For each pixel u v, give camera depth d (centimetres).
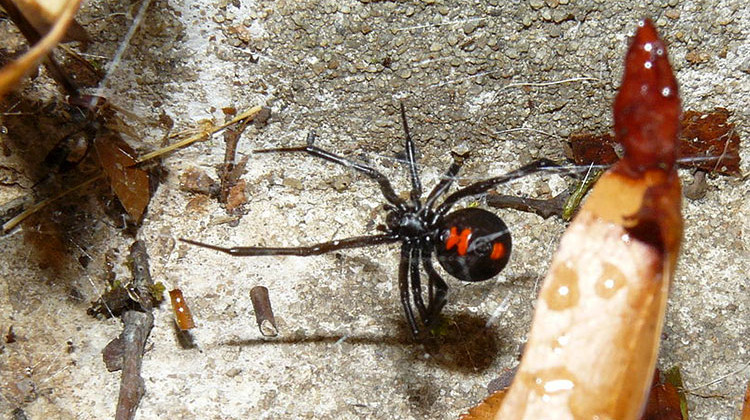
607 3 11
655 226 8
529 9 11
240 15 11
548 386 8
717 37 11
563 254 8
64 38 11
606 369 8
